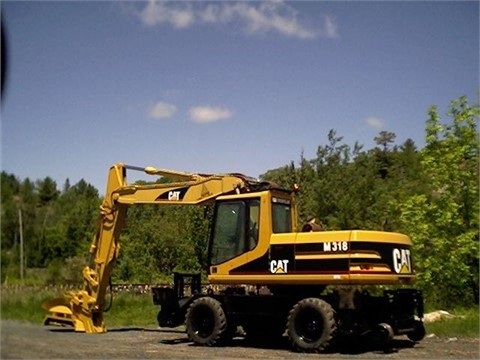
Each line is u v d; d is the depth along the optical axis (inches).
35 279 411.2
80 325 451.8
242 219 425.1
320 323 386.3
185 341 449.1
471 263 620.4
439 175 639.8
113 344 406.3
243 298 431.5
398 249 399.2
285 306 419.8
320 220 698.2
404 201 662.5
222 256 428.1
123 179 489.7
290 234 405.7
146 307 614.5
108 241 483.2
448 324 483.2
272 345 424.2
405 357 362.9
